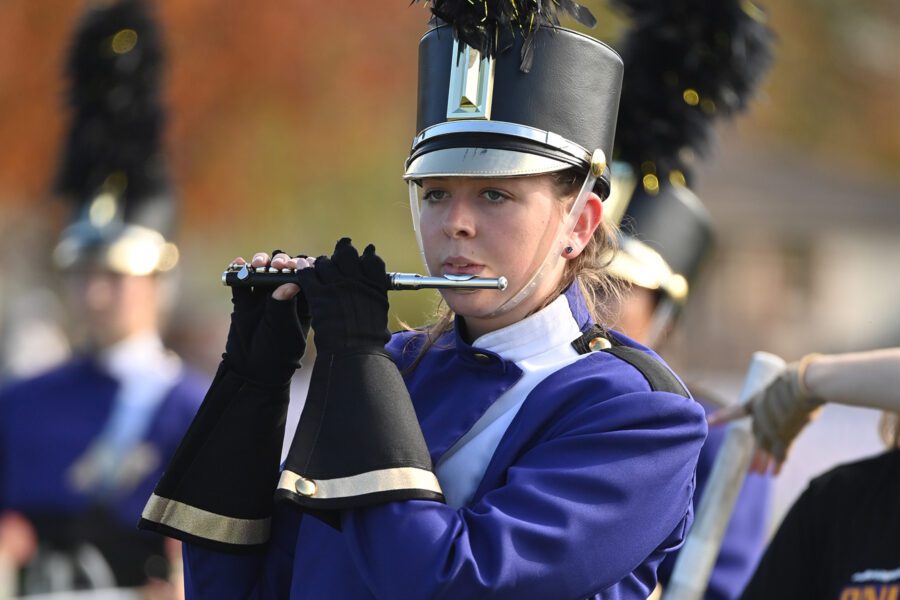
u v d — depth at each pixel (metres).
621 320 15.47
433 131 9.48
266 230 52.25
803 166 84.06
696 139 16.52
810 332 81.88
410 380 10.12
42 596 20.88
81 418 21.48
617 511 8.99
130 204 22.62
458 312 9.50
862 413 21.20
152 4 24.09
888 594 11.51
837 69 76.38
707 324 77.75
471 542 8.78
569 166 9.45
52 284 48.06
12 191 44.03
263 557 10.19
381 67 46.47
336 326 9.26
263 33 43.53
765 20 16.75
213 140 44.53
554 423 9.36
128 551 21.08
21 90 42.31
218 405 9.98
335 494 8.91
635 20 16.69
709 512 12.69
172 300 22.94
